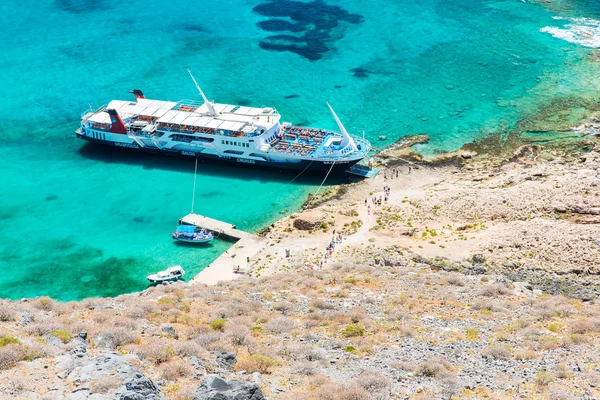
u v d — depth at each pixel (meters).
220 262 97.19
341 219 106.75
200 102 148.88
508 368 49.25
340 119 141.62
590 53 164.00
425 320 62.44
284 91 153.38
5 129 142.00
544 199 101.88
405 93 150.88
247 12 193.75
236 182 123.56
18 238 107.12
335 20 187.50
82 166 129.25
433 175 121.25
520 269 84.94
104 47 176.62
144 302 64.25
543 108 142.00
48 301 64.88
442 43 172.88
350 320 61.88
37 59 171.12
